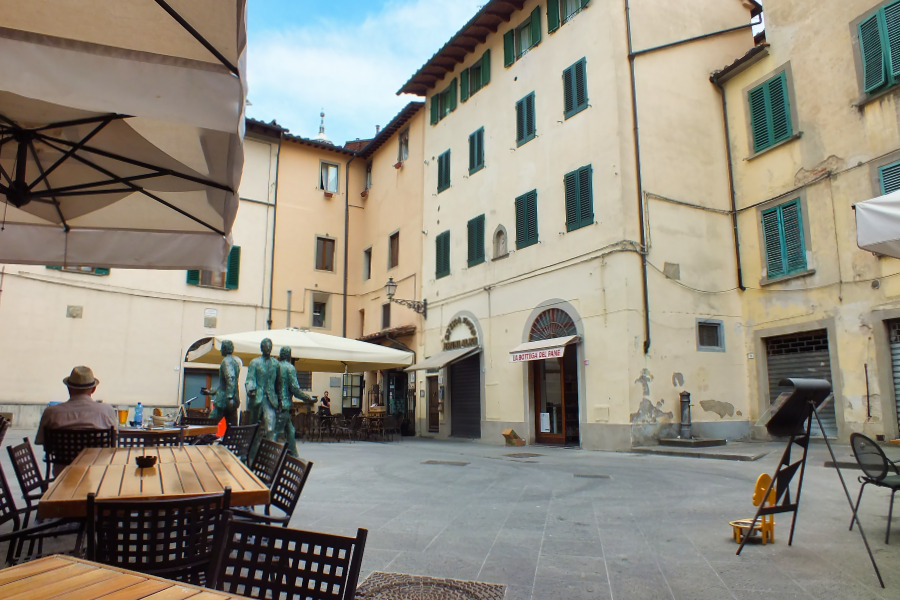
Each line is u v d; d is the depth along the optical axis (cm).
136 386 2138
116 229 568
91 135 457
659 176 1495
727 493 755
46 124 455
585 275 1513
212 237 572
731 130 1594
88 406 548
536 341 1642
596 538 532
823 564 440
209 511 257
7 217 559
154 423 1075
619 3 1535
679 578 415
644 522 596
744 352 1520
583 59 1595
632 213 1438
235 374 888
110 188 515
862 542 499
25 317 1897
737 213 1559
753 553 473
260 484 332
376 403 2417
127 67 307
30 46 297
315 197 2694
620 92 1489
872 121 1239
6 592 165
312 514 630
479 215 1944
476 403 1894
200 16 310
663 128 1530
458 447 1577
